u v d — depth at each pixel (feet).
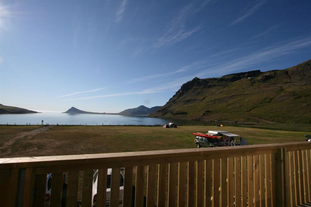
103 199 5.22
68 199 4.82
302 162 10.02
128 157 5.53
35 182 4.52
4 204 4.09
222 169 7.21
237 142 55.77
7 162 4.15
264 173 8.47
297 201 9.37
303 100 396.16
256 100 501.56
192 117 555.69
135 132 104.37
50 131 95.66
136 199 5.63
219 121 420.77
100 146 56.03
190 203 6.47
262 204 8.11
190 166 6.57
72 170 4.86
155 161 5.94
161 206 5.99
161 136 87.25
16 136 71.46
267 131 128.77
